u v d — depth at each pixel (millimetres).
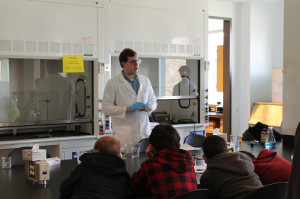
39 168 2219
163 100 5320
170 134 2123
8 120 4055
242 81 6758
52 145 4211
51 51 4031
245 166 2023
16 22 3850
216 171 2061
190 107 5188
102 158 1913
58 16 4055
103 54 4324
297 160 1258
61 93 4301
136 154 3055
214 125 7781
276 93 6539
